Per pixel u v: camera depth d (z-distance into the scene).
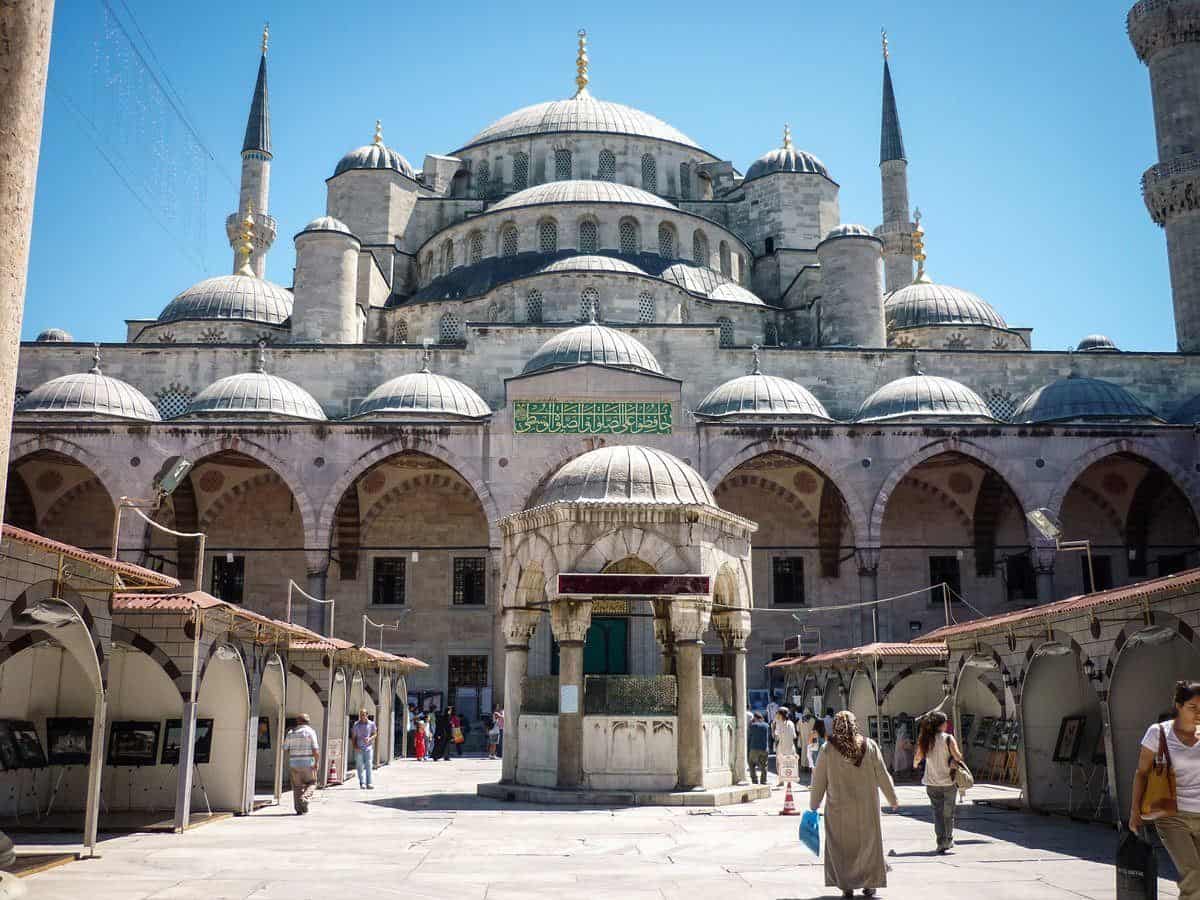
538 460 39.31
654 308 48.53
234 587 43.81
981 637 20.28
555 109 63.00
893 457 39.69
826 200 59.84
